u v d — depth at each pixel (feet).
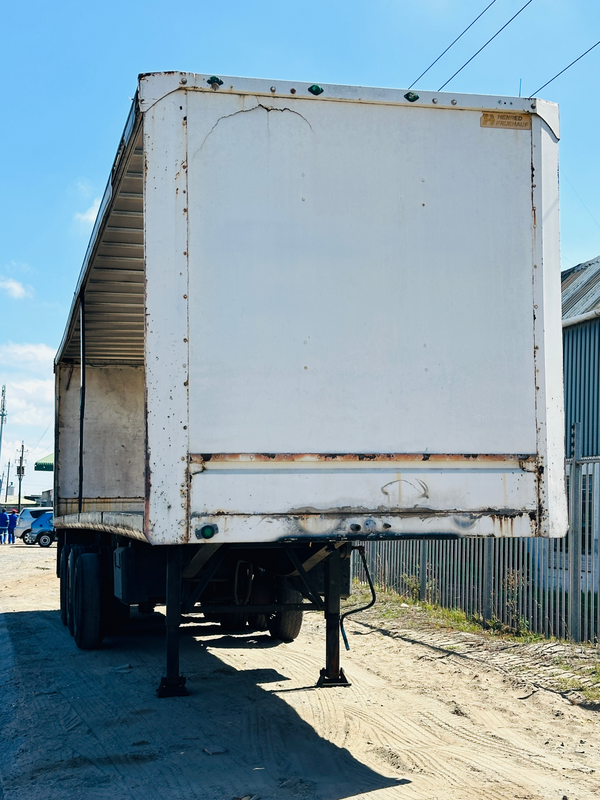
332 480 16.40
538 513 17.31
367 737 17.58
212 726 18.51
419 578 38.37
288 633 29.99
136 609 42.47
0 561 81.61
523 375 17.58
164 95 16.37
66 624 36.04
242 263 16.47
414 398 17.01
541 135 18.08
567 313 57.47
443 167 17.54
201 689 22.26
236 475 15.99
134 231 24.67
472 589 33.32
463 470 17.04
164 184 16.28
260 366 16.37
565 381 57.06
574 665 23.95
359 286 16.96
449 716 19.30
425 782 14.66
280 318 16.55
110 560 29.71
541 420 17.54
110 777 15.16
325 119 17.06
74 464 41.75
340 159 17.07
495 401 17.38
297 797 13.91
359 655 27.27
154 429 15.78
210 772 15.35
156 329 15.99
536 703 20.40
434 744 17.07
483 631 30.27
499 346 17.51
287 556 21.62
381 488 16.60
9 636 33.22
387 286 17.08
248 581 22.74
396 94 17.31
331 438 16.52
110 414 41.73
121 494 41.27
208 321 16.22
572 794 14.03
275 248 16.65
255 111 16.76
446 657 26.16
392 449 16.78
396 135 17.38
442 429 17.06
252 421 16.21
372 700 20.83
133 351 39.81
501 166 17.84
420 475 16.80
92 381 41.50
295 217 16.79
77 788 14.58
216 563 20.06
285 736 17.69
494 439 17.29
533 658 25.16
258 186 16.67
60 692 22.41
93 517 28.78
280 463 16.24
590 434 53.93
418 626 32.17
